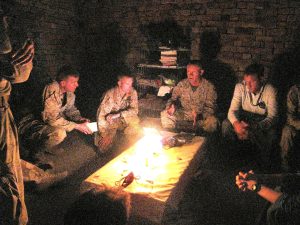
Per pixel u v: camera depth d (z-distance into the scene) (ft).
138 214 7.61
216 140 14.28
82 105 19.29
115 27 18.37
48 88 12.21
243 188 6.95
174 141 10.38
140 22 17.71
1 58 7.17
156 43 17.58
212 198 10.29
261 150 12.42
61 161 12.61
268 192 6.73
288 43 14.84
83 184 8.05
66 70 12.41
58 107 12.44
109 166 8.90
